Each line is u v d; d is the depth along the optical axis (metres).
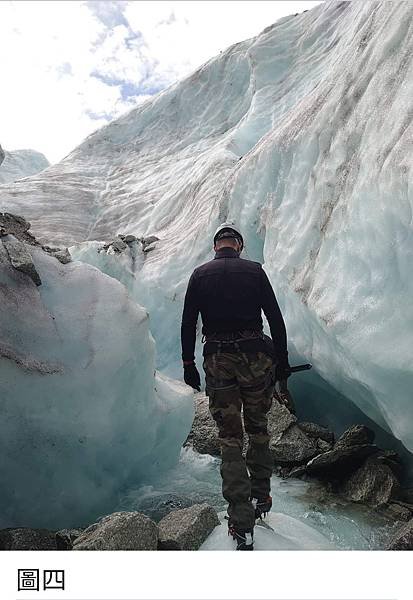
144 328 3.54
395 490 3.19
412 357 2.80
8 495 2.93
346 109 4.43
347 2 14.22
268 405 2.50
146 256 9.35
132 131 24.17
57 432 3.02
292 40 15.27
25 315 3.08
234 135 13.73
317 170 4.59
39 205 17.56
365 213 3.42
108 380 3.22
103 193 19.03
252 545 2.25
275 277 4.80
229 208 6.81
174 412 3.96
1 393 2.82
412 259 2.92
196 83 22.94
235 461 2.35
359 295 3.30
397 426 3.03
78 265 3.60
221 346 2.44
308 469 3.69
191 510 2.63
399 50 3.92
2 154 4.26
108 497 3.38
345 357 3.47
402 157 3.05
